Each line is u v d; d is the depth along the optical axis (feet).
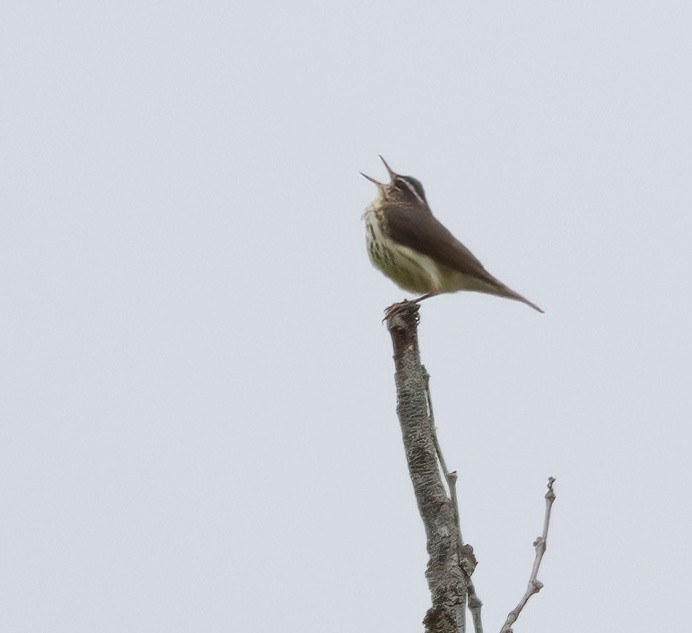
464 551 33.81
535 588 31.99
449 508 34.53
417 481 35.37
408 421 36.70
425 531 34.40
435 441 36.24
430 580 33.50
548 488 34.58
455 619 32.83
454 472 34.99
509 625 31.09
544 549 33.24
